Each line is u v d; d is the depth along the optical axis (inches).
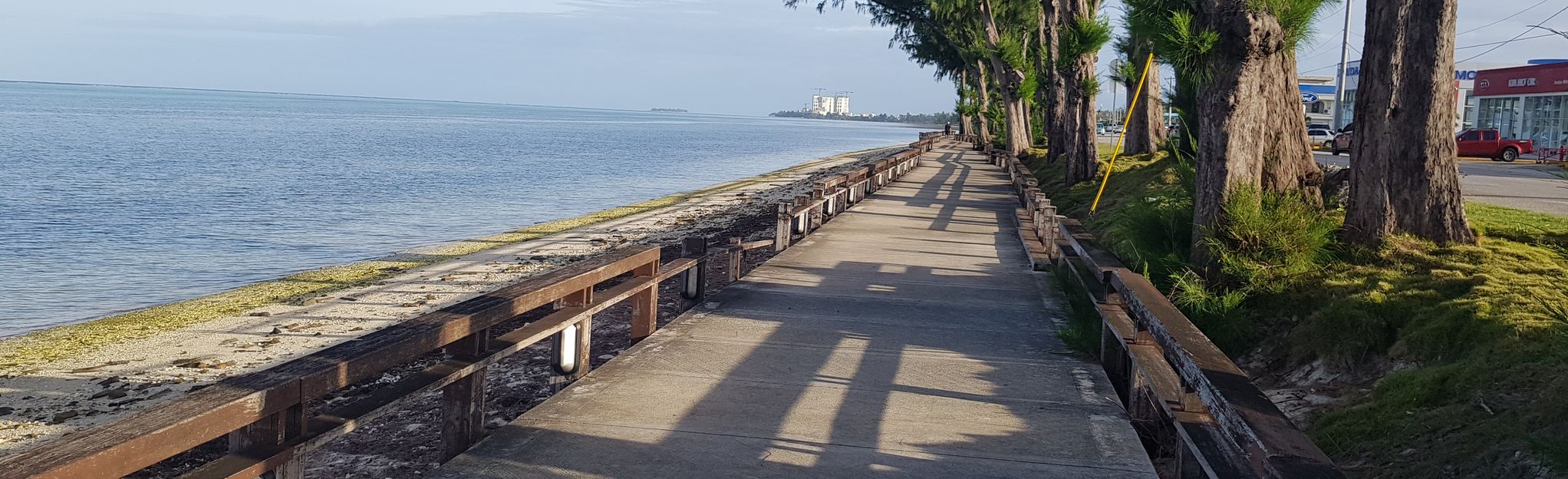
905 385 266.5
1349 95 2583.7
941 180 1166.3
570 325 251.4
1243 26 344.8
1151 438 240.1
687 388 258.2
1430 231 354.0
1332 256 354.6
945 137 2704.2
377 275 633.6
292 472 143.3
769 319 354.3
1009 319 364.2
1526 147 1533.0
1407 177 354.3
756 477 193.8
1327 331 304.8
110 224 919.7
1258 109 356.8
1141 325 245.8
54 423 316.8
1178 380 199.8
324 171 1689.2
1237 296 334.6
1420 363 276.2
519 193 1443.2
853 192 833.5
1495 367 242.8
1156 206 446.6
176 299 565.0
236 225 943.7
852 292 414.9
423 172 1777.8
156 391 355.3
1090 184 895.7
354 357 155.6
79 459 107.0
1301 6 345.7
